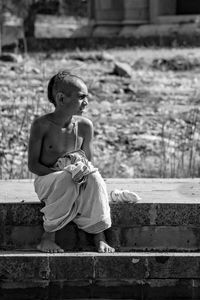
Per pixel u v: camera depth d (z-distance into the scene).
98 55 30.22
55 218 8.01
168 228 8.28
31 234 8.30
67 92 8.02
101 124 17.64
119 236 8.29
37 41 38.31
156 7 43.81
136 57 30.66
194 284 7.86
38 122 8.21
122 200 8.29
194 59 28.30
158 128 17.20
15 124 16.33
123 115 18.75
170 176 12.98
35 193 8.95
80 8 58.44
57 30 58.16
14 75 24.09
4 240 8.30
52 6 57.50
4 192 9.05
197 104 20.27
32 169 8.20
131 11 44.38
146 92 22.00
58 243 8.26
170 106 20.00
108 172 13.53
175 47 34.81
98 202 7.99
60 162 8.17
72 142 8.28
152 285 7.84
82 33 46.03
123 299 7.82
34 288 7.81
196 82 24.34
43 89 21.31
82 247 8.27
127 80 24.14
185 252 8.14
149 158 14.70
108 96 21.22
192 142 14.51
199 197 8.64
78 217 8.09
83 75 24.92
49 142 8.22
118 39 39.09
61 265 7.77
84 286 7.82
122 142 16.06
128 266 7.80
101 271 7.78
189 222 8.23
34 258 7.77
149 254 7.89
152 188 9.33
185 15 42.69
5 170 12.91
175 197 8.64
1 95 19.91
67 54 31.81
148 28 42.94
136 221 8.25
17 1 50.06
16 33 45.53
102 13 45.44
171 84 23.78
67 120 8.21
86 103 8.13
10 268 7.79
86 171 7.95
